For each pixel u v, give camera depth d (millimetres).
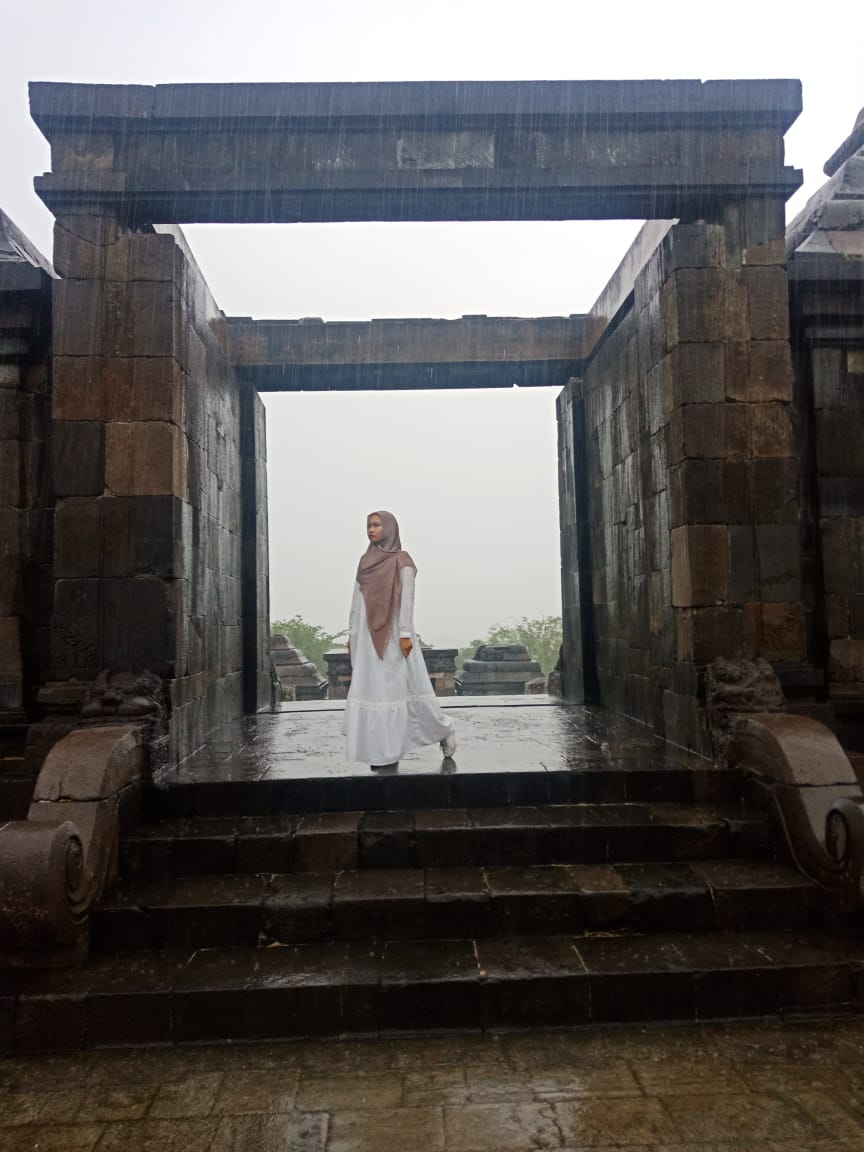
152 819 4961
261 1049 3568
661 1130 2943
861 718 5895
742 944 4004
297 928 4102
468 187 5875
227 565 8289
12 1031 3609
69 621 5523
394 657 5547
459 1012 3670
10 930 3715
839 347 6207
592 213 6145
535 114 5906
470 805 5102
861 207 6586
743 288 5898
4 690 5785
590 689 9312
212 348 7602
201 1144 2914
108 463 5602
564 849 4613
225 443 8273
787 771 4527
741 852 4656
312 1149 2877
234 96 5805
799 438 6246
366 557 5758
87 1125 3043
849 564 6090
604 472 8633
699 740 5680
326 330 9242
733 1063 3389
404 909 4125
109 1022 3621
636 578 7438
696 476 5797
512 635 29234
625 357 7668
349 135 5922
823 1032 3627
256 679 9336
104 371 5645
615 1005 3705
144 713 5133
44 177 5691
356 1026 3646
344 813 5008
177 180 5793
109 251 5734
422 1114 3066
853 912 3984
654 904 4164
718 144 5965
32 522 5973
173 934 4082
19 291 5816
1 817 5180
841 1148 2834
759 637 5758
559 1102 3129
